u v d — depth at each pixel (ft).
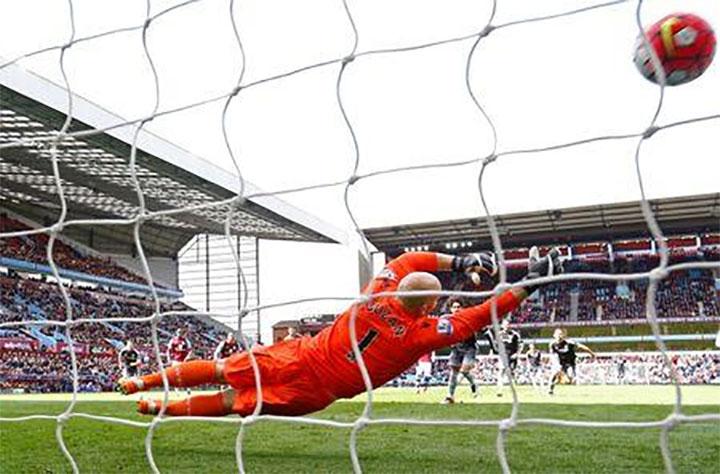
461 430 19.95
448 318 15.83
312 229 137.80
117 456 15.96
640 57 9.08
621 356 110.11
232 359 16.71
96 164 92.27
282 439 18.72
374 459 15.25
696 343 128.47
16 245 120.98
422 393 53.31
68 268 128.36
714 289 135.03
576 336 136.67
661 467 13.84
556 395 46.32
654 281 7.38
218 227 141.59
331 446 17.34
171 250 167.84
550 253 15.24
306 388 16.12
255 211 118.93
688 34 9.37
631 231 140.67
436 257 16.98
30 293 117.29
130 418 29.04
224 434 19.79
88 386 92.84
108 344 111.34
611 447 16.39
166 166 92.48
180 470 14.10
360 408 32.24
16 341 93.71
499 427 8.25
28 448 17.22
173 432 20.31
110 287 137.90
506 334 49.39
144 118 12.13
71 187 109.70
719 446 16.39
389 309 15.85
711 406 32.96
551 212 129.90
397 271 16.37
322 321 161.27
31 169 97.30
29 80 66.28
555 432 19.10
